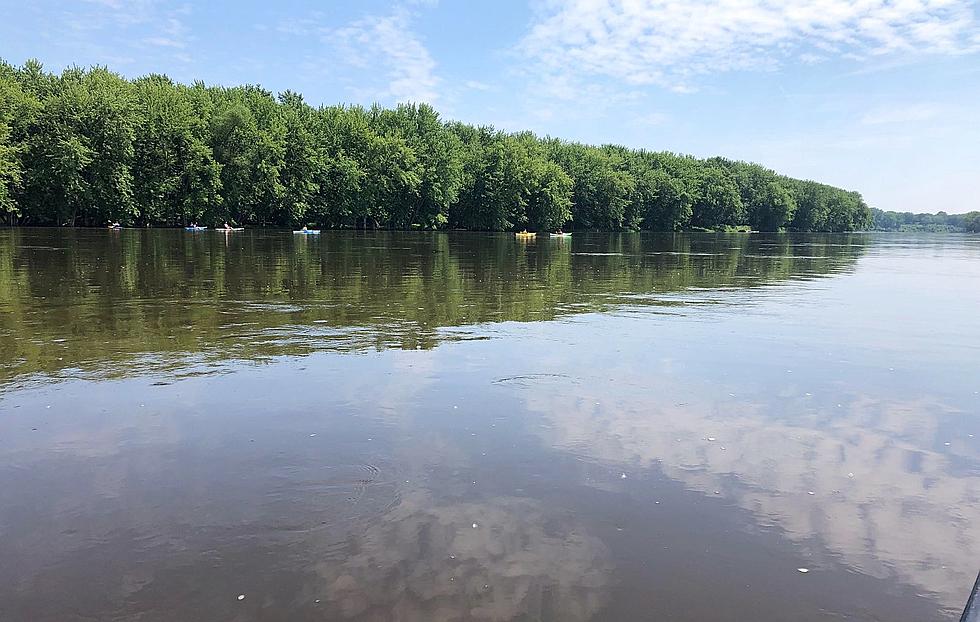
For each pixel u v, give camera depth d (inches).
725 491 247.1
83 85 2456.9
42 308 599.2
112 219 2561.5
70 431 294.2
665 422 323.0
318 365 418.6
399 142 3319.4
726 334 559.5
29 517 217.2
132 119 2503.7
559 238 2859.3
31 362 410.6
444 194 3479.3
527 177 3757.4
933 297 868.0
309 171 3063.5
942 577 193.9
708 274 1173.1
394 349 470.9
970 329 607.2
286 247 1581.0
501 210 3718.0
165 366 408.2
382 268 1095.0
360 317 601.9
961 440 307.4
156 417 314.0
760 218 5836.6
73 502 227.6
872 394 381.4
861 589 186.5
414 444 285.3
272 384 373.1
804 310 713.0
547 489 244.4
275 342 484.7
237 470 255.6
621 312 673.0
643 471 263.0
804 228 6491.1
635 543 207.8
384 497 235.3
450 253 1550.2
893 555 205.8
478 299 746.2
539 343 504.4
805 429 318.3
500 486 245.9
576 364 437.4
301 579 183.8
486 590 179.3
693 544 208.1
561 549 202.8
